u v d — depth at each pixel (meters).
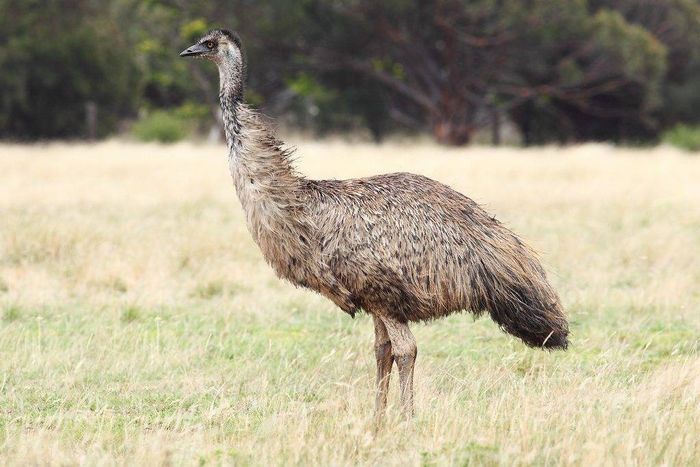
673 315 31.31
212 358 26.81
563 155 86.50
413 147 99.31
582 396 21.53
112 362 25.94
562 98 126.25
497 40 114.44
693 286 35.16
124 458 18.50
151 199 56.53
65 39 111.62
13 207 51.41
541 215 52.09
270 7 116.62
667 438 18.56
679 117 136.00
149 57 136.75
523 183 66.31
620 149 103.00
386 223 20.81
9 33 110.38
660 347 27.72
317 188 21.41
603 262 38.72
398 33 116.31
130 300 32.19
